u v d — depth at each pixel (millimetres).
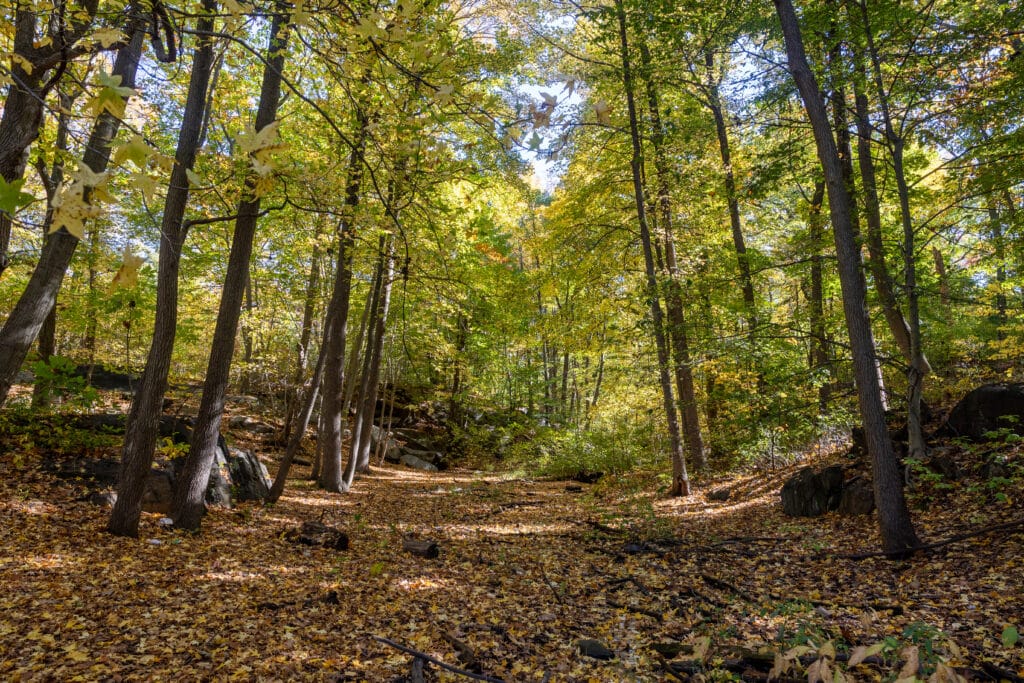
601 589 7047
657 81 12891
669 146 14109
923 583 6418
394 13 2029
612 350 16500
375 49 2088
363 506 12188
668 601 6504
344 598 6223
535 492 15320
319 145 10008
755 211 16719
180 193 7395
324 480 13867
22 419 9484
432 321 19625
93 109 1067
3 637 4508
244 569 6852
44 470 8516
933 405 14281
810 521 9625
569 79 1706
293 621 5465
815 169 11461
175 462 9664
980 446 9102
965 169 9242
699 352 12570
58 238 6852
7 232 4402
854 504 9312
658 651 5090
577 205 14859
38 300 6605
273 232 12172
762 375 12422
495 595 6719
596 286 15289
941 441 9969
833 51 10242
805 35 10242
